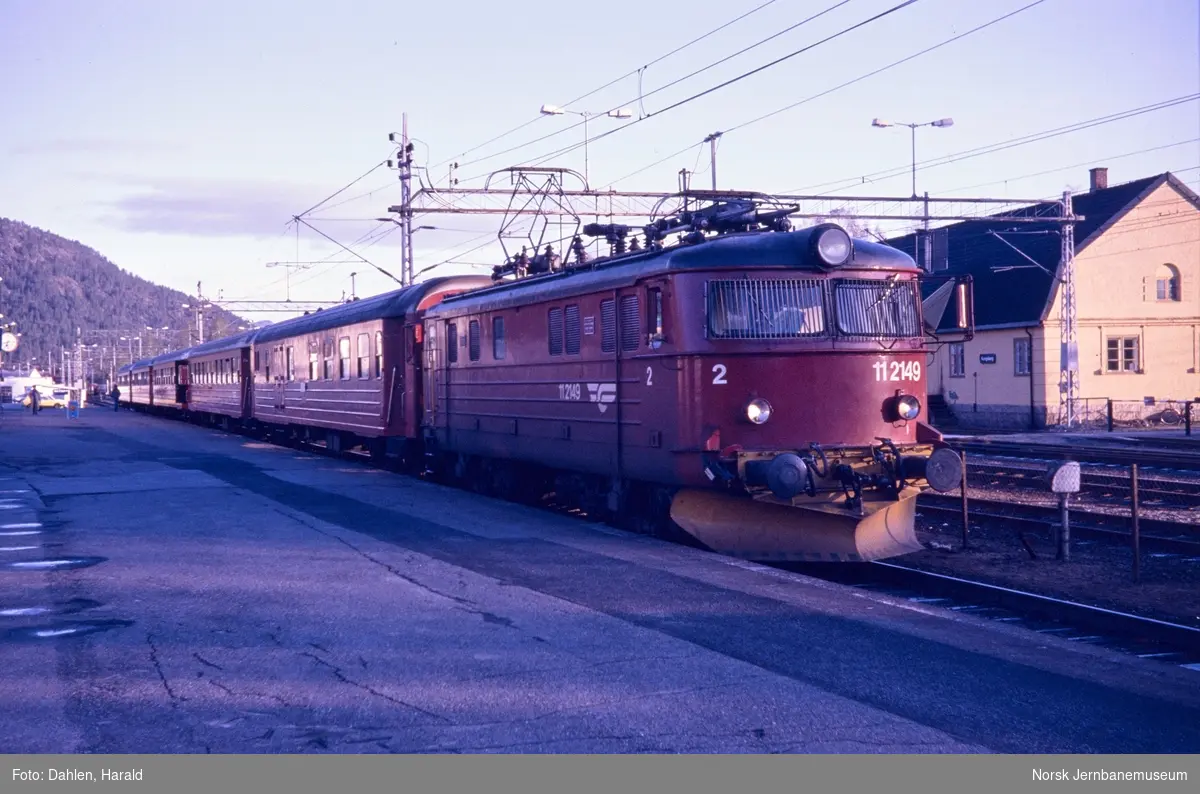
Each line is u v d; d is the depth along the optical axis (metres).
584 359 12.60
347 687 6.17
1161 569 10.89
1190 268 38.59
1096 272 37.44
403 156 28.05
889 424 10.73
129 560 10.10
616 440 11.88
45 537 11.46
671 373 10.67
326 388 23.59
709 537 10.84
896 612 8.07
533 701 5.91
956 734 5.46
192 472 18.88
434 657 6.78
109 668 6.56
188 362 43.41
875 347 10.66
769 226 12.02
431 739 5.34
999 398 38.56
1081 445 27.28
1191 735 5.52
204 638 7.26
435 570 9.59
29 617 7.88
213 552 10.52
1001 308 38.16
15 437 30.31
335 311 24.05
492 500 14.91
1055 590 10.03
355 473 18.98
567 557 10.27
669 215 13.40
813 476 10.26
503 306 14.77
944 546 12.16
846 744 5.30
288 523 12.46
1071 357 33.84
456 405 16.70
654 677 6.36
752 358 10.33
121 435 31.83
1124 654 7.21
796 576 9.41
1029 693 6.16
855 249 10.85
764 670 6.52
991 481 18.64
